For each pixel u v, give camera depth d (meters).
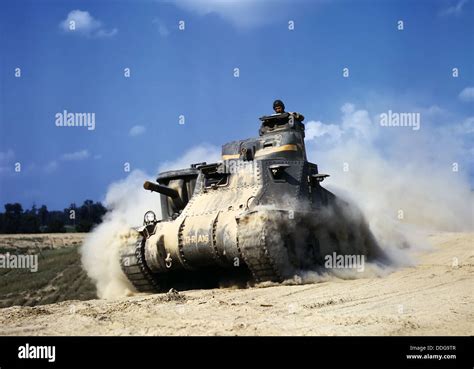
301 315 14.51
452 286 19.09
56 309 16.98
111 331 12.73
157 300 17.89
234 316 14.49
